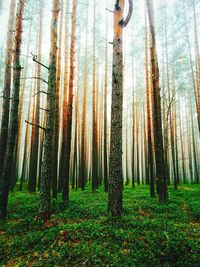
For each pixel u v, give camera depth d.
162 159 10.86
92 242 5.26
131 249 4.99
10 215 8.12
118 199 6.86
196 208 9.41
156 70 11.40
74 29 11.29
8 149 7.73
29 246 5.37
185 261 4.59
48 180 7.53
